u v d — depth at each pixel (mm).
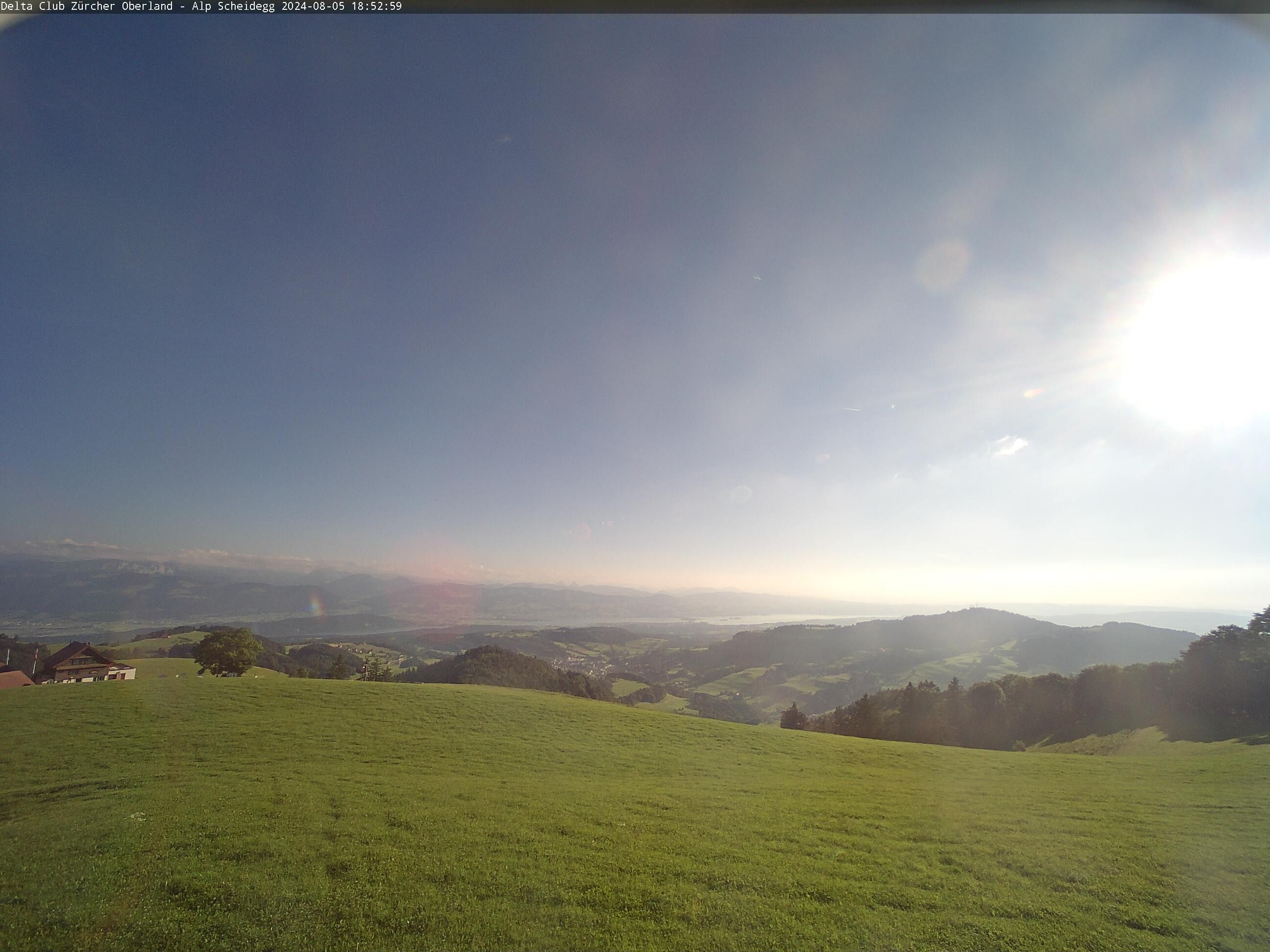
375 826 15430
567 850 14164
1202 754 33906
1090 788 22719
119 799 17703
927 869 13344
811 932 10391
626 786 22406
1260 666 58219
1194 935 10180
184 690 37625
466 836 14812
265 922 10297
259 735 28344
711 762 29047
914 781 25125
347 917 10547
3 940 9602
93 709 31828
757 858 13891
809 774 26625
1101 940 10094
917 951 9812
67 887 11383
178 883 11594
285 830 14828
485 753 27891
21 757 23625
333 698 38375
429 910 10898
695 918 10898
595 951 9773
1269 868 12961
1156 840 15117
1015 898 11750
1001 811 18547
